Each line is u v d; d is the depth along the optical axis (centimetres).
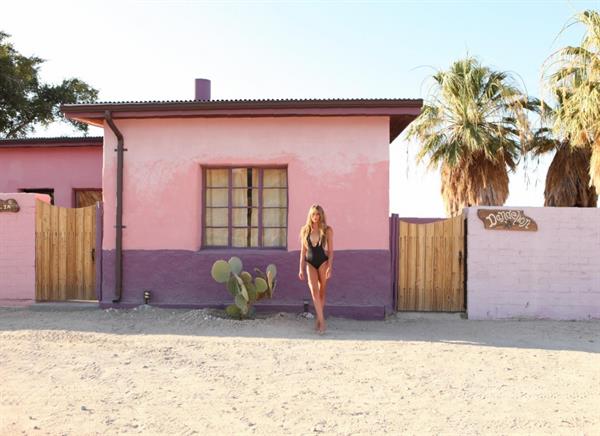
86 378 585
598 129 1160
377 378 599
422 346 751
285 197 994
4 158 1412
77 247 1055
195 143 980
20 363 639
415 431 451
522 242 984
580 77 1133
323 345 750
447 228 1012
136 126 990
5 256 1054
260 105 930
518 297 982
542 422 474
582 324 937
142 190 987
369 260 960
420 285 1012
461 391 557
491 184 1670
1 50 2598
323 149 966
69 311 971
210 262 971
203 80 1170
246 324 867
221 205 1002
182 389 554
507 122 1703
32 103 2820
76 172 1388
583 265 979
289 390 555
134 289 984
